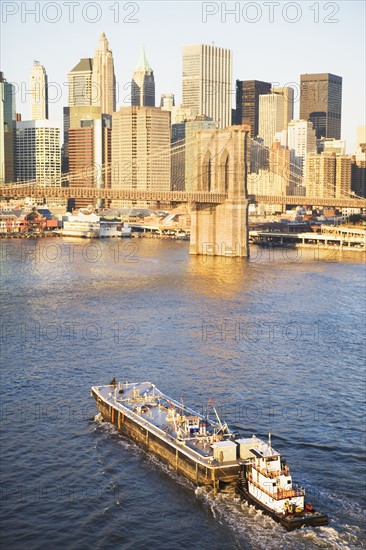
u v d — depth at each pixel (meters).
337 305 180.75
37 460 81.88
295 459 83.00
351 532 67.94
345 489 76.12
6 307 172.88
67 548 65.88
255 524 68.62
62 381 110.00
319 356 127.50
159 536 67.44
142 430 84.19
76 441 86.62
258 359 124.56
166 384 109.12
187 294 196.75
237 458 75.31
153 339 138.38
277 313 168.38
